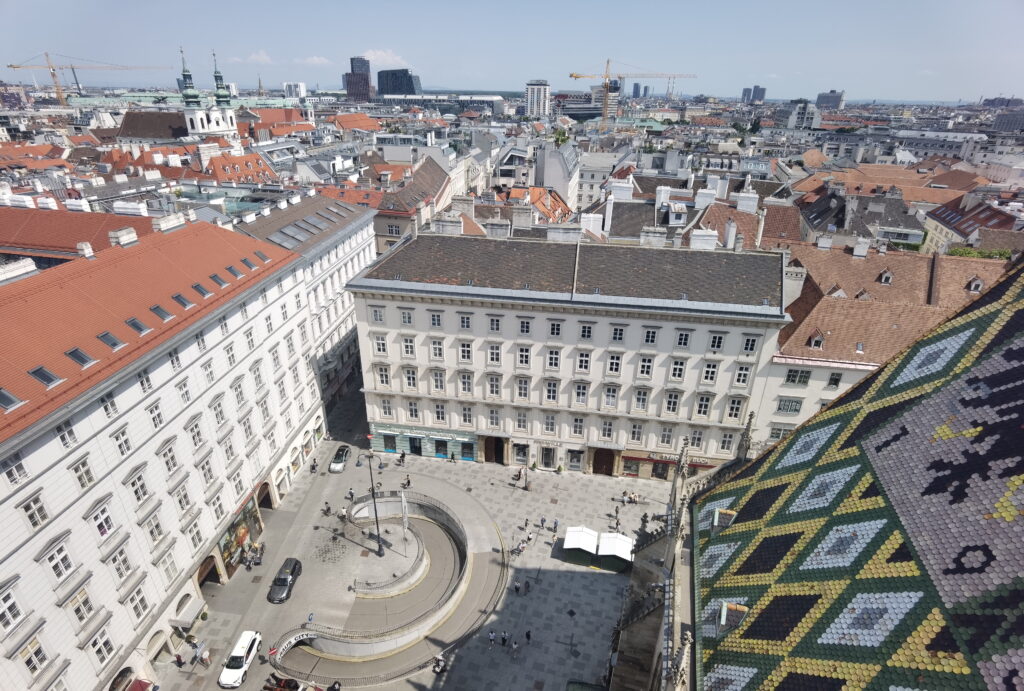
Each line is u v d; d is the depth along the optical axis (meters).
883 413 32.75
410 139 180.00
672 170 165.62
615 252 64.88
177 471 48.28
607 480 70.88
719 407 64.06
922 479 27.30
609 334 62.16
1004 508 23.25
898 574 24.41
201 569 53.47
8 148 180.00
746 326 59.16
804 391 61.91
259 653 49.53
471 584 56.53
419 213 111.31
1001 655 19.44
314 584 56.19
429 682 47.78
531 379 66.50
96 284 46.06
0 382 35.25
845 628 24.20
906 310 62.72
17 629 34.31
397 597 55.28
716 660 28.14
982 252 96.81
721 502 38.47
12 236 69.38
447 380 68.56
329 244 81.44
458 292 63.00
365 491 68.62
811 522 30.80
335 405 87.12
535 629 52.34
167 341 45.88
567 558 59.59
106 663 41.12
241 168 157.88
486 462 74.19
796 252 82.69
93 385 38.94
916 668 21.02
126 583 42.66
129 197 98.12
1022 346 28.59
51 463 36.44
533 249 66.06
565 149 186.25
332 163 153.38
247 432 59.38
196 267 55.12
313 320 77.31
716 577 33.12
